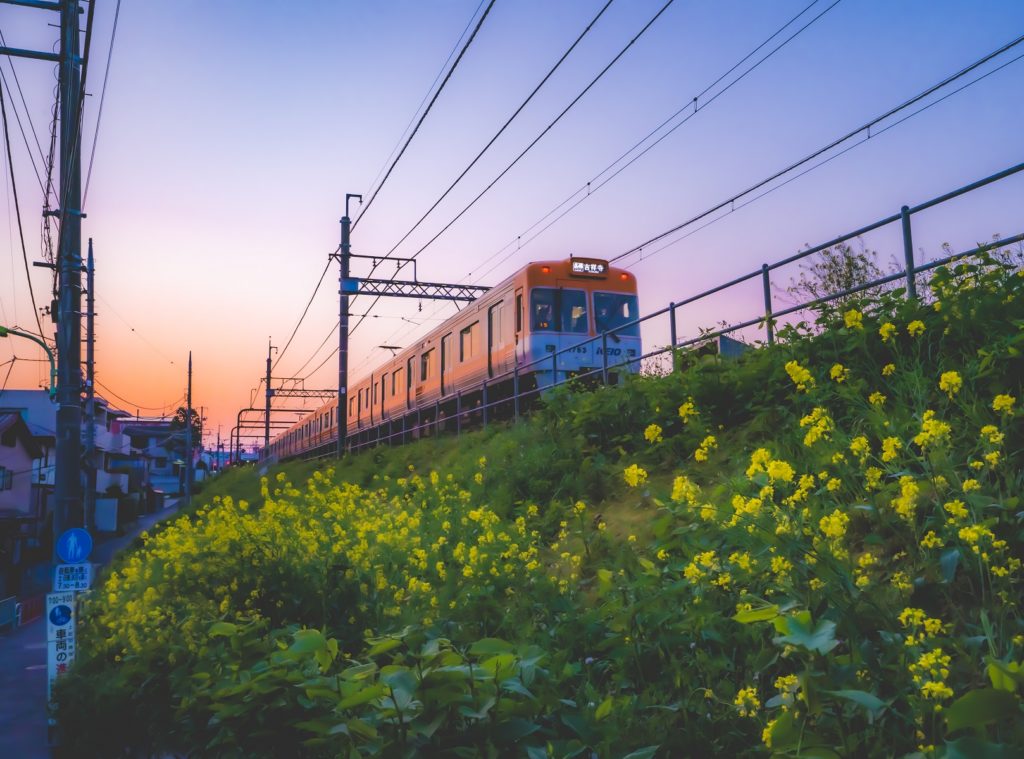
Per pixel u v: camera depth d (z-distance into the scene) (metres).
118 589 9.11
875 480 3.49
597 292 15.08
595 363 14.53
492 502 8.14
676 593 3.54
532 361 14.13
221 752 3.79
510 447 10.04
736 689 2.98
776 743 2.19
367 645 4.40
